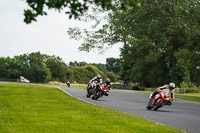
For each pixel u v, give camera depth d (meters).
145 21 121.94
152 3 119.88
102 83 45.19
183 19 95.44
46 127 17.75
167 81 126.62
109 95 62.88
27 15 10.05
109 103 40.41
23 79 188.62
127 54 125.31
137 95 68.75
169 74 119.25
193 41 102.19
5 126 17.69
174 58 118.06
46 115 22.95
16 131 16.28
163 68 128.62
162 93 33.19
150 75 127.19
